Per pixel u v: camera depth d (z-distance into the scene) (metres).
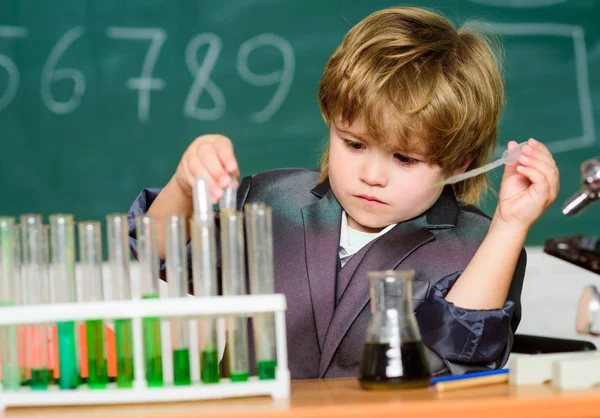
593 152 2.64
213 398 0.94
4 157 2.57
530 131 2.64
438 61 1.24
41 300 1.00
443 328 1.13
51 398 0.93
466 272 1.18
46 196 2.58
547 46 2.64
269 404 0.88
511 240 1.17
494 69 1.34
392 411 0.82
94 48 2.59
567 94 2.64
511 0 2.62
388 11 1.35
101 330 0.95
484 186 1.44
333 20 2.62
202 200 0.98
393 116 1.17
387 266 1.30
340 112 1.21
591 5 2.65
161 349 0.95
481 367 1.15
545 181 1.16
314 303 1.32
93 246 0.99
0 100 2.57
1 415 0.89
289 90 2.63
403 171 1.22
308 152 2.63
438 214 1.36
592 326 1.00
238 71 2.62
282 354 0.94
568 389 0.93
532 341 1.44
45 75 2.58
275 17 2.62
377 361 0.96
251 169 2.63
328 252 1.35
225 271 0.97
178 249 0.98
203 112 2.62
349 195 1.25
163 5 2.60
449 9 2.61
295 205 1.42
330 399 0.90
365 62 1.21
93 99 2.59
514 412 0.84
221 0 2.61
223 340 1.00
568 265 2.62
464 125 1.25
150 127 2.61
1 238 0.98
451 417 0.83
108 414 0.86
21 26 2.57
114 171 2.59
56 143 2.58
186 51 2.61
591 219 2.62
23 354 0.97
